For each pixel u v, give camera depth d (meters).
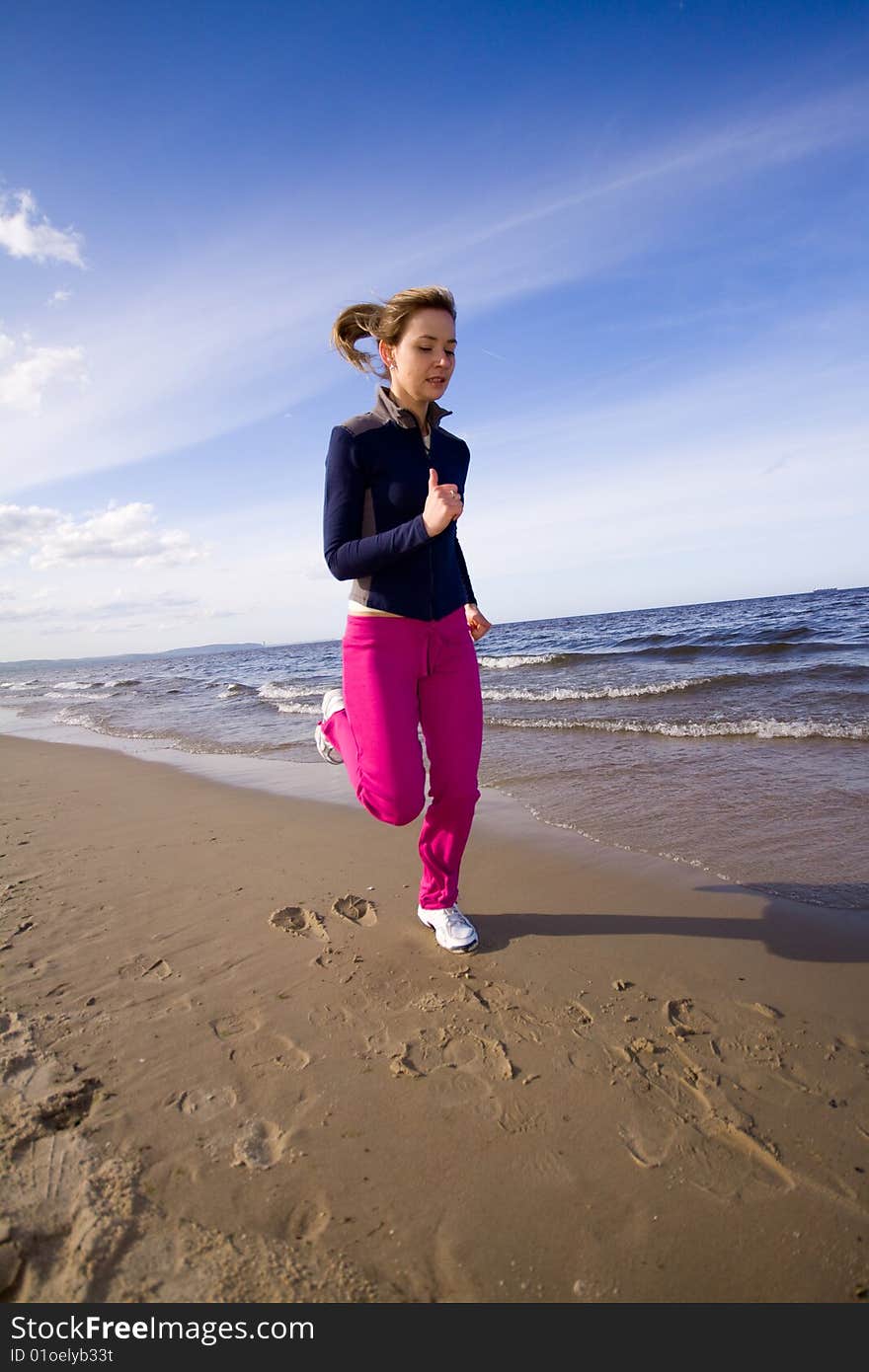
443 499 1.87
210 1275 1.21
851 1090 1.63
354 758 2.31
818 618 20.53
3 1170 1.43
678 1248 1.25
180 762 6.82
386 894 2.95
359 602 2.22
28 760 7.59
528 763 5.37
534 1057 1.80
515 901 2.84
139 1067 1.80
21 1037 1.95
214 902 2.94
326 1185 1.40
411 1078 1.73
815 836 3.29
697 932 2.46
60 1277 1.20
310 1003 2.10
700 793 4.16
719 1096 1.63
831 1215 1.30
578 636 24.28
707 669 10.91
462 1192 1.38
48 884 3.29
